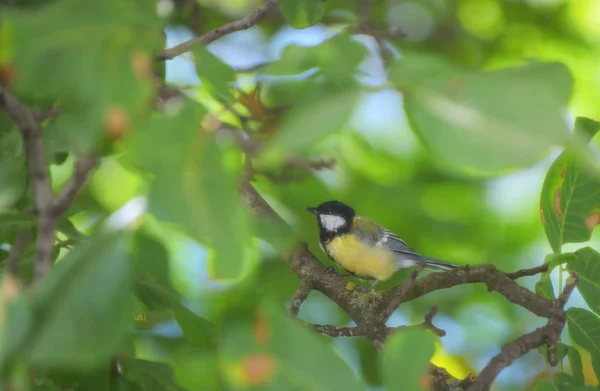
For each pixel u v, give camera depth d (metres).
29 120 4.22
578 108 14.84
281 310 3.69
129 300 3.24
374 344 7.23
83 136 3.36
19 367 3.77
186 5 10.53
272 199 13.15
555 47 15.14
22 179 5.41
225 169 3.26
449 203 13.94
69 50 3.39
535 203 14.11
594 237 13.43
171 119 3.33
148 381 5.71
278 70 4.44
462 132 2.80
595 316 6.56
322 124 2.98
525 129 2.76
